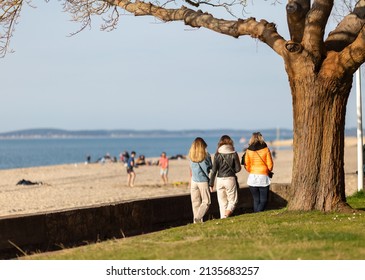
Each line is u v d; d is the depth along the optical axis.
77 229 35.25
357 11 36.25
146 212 40.34
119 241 31.38
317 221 33.41
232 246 26.33
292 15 35.09
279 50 35.84
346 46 36.16
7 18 38.38
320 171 36.12
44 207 69.94
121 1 38.97
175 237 30.47
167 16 38.12
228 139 40.91
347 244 26.06
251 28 36.41
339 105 35.78
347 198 49.06
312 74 35.47
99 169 177.50
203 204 40.81
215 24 37.00
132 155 102.62
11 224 31.58
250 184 42.25
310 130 36.06
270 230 30.66
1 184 116.75
